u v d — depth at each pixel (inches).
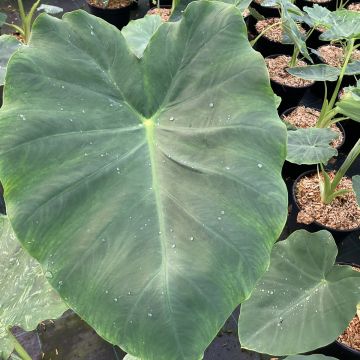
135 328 16.4
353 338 30.9
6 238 25.6
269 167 19.1
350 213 38.9
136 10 69.3
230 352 34.4
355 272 27.6
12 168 17.9
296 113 48.8
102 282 17.1
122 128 20.4
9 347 22.5
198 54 21.1
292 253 29.0
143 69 21.3
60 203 18.1
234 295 17.0
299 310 27.5
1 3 65.3
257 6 66.1
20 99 19.1
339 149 48.8
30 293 23.5
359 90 29.9
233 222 18.0
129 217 18.3
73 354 33.3
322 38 40.0
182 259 17.3
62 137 19.0
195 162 19.5
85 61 20.6
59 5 67.5
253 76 20.2
